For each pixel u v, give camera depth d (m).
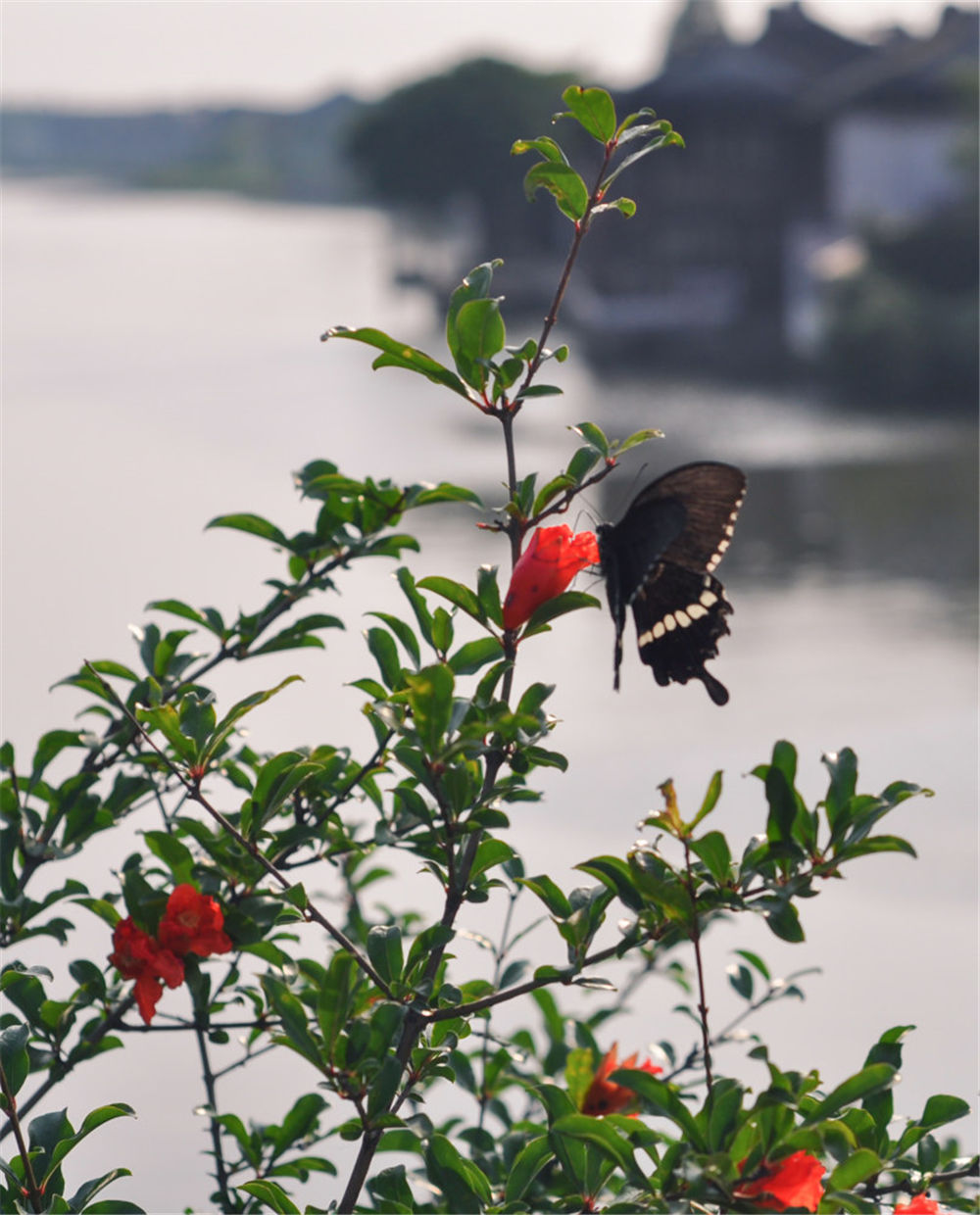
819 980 10.51
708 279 76.69
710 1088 2.25
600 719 18.48
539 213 104.31
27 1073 2.59
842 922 11.77
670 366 73.75
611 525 2.66
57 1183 2.59
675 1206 2.18
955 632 23.55
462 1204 2.67
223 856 2.62
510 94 105.12
